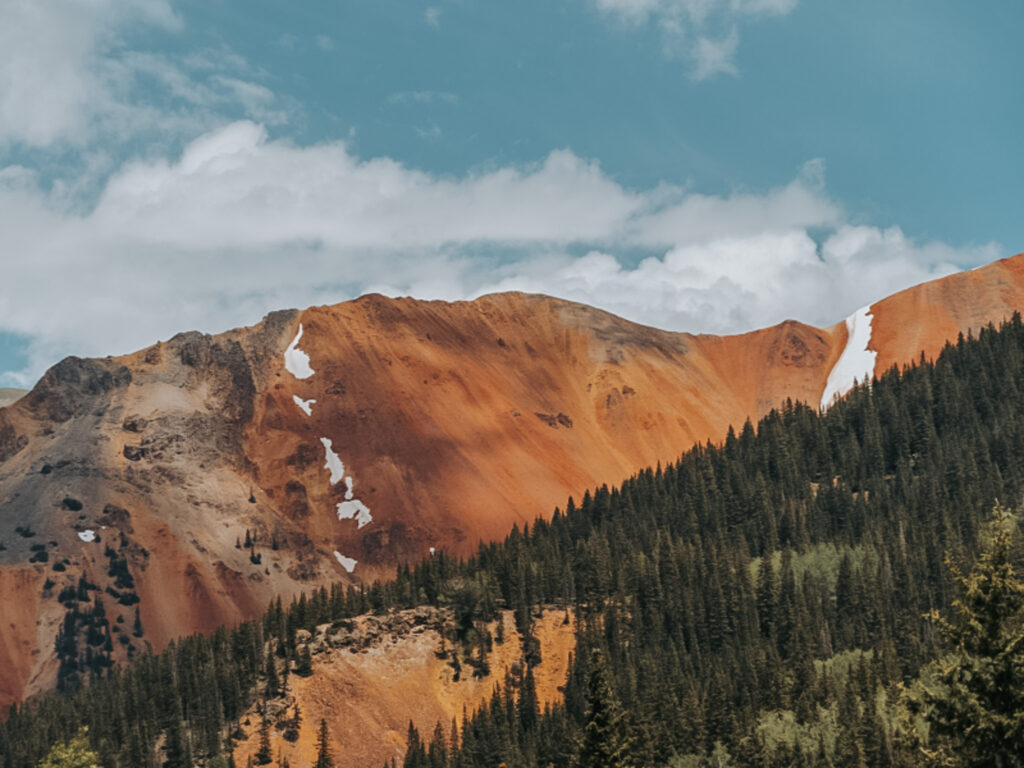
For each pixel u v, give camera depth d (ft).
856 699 545.44
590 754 295.28
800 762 516.32
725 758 560.20
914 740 176.96
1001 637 170.30
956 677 172.24
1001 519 176.45
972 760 170.81
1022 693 167.53
